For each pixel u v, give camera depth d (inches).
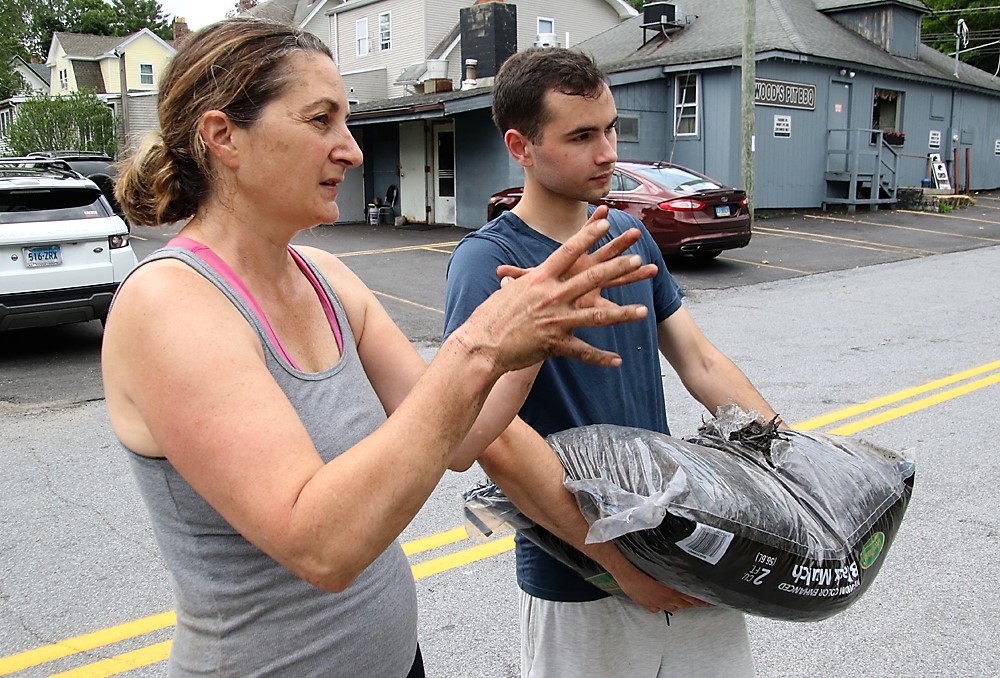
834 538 58.0
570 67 66.1
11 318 273.9
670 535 54.3
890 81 760.3
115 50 1574.8
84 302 283.1
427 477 40.7
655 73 649.0
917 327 305.9
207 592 47.6
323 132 46.8
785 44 654.5
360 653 51.5
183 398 41.4
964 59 1381.6
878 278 420.5
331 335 53.0
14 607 124.0
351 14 1093.8
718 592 56.6
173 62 47.6
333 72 47.6
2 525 152.0
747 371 247.6
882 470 65.2
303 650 49.2
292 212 47.6
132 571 134.5
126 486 170.2
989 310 334.0
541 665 70.6
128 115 992.9
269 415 41.5
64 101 1032.2
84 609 123.3
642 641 67.6
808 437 66.2
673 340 79.5
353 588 51.5
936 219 669.3
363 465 39.8
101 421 215.2
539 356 42.4
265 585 47.9
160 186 47.8
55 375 263.0
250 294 47.4
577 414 68.8
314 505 39.3
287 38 46.3
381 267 469.1
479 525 64.6
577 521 58.8
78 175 301.3
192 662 49.1
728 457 61.1
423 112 614.9
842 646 112.0
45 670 109.0
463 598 126.1
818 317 327.9
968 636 113.1
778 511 56.6
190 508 46.5
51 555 140.1
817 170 711.1
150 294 43.4
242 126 45.8
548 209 70.9
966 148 896.3
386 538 40.5
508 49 730.8
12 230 270.5
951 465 169.8
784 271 444.5
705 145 649.0
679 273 438.9
